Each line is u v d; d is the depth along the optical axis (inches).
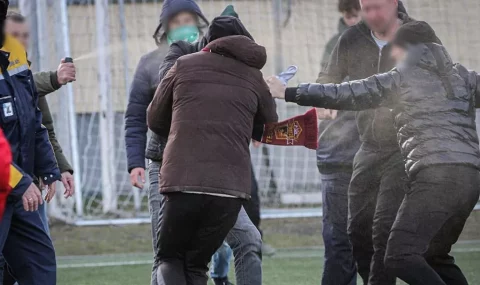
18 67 526.6
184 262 517.7
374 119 582.2
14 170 503.8
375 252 583.2
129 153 617.3
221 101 491.2
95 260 940.0
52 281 546.9
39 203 512.1
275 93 528.1
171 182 483.8
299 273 827.4
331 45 722.2
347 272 636.7
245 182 491.8
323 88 527.2
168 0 598.9
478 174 522.0
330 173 633.6
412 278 520.4
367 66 613.0
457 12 948.0
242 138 493.7
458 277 557.0
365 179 595.5
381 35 609.0
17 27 588.4
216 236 501.4
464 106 525.7
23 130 524.7
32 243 544.7
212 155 484.7
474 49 940.6
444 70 525.7
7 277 597.9
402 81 527.2
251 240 544.7
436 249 544.7
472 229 900.0
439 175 515.8
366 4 594.9
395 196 574.6
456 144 517.7
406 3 956.6
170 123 519.5
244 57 502.0
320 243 1021.2
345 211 629.3
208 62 500.1
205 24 613.6
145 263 910.4
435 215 517.3
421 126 521.0
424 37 531.8
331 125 629.3
